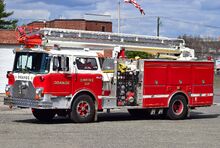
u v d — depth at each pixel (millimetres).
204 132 15266
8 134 13555
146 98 18844
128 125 16844
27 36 17484
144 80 18766
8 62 33219
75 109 17016
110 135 13914
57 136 13414
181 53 21141
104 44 18797
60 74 16656
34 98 16422
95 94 17516
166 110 19578
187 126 17000
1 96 30844
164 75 19312
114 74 18094
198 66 20422
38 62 16625
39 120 17906
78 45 18109
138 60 18812
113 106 18094
